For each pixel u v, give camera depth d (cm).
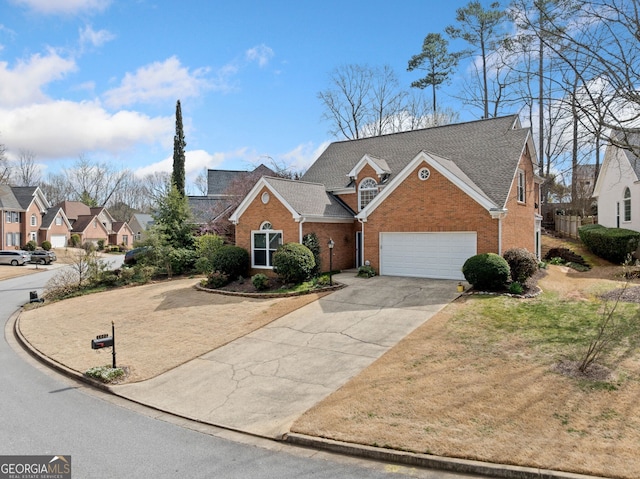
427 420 670
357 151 2616
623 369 805
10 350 1388
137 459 629
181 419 787
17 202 5791
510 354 920
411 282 1681
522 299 1337
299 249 1789
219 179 4141
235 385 926
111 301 2003
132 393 933
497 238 1586
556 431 609
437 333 1094
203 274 2583
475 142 2125
